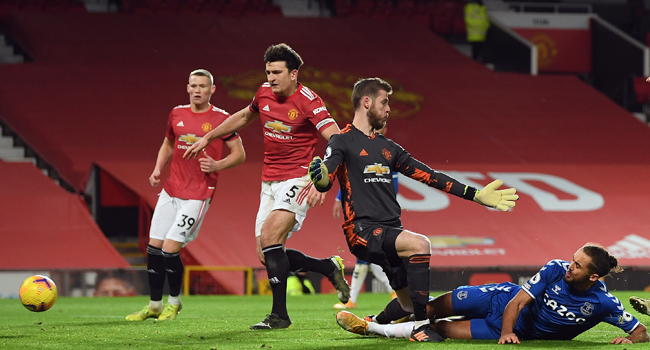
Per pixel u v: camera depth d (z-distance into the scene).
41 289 18.34
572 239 51.62
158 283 22.91
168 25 76.06
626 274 46.31
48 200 47.00
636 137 69.44
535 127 68.75
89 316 25.28
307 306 31.73
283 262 18.55
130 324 21.00
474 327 15.55
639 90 80.69
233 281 43.53
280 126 18.58
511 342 14.44
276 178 18.84
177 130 22.67
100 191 51.19
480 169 60.16
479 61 86.06
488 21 86.00
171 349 14.38
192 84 22.47
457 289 15.93
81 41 70.44
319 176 14.22
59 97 61.31
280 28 79.31
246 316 25.25
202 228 47.31
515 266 47.06
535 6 90.75
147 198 49.25
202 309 29.94
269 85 18.83
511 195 15.08
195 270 43.34
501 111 70.75
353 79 71.56
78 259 43.62
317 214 50.47
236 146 22.92
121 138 57.06
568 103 74.06
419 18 86.88
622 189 59.56
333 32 80.00
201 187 22.75
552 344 14.59
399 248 14.77
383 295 41.78
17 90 61.06
